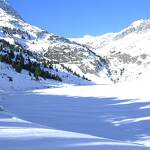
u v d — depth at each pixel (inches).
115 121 896.3
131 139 634.2
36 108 1343.5
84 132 721.6
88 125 827.4
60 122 880.9
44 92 2942.9
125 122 872.3
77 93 2519.7
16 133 369.4
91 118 970.7
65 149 302.8
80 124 845.2
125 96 1898.4
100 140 388.2
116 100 1672.0
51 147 302.8
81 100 1795.0
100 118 970.1
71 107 1376.7
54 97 2153.1
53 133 404.8
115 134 694.5
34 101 1803.6
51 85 5418.3
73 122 882.8
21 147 289.6
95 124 845.8
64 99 1925.4
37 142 320.2
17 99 1994.3
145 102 1456.7
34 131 403.2
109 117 987.9
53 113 1120.8
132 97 1793.8
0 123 470.3
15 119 569.3
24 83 4734.3
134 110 1165.7
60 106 1437.0
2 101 1764.3
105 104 1482.5
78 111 1197.1
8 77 4544.8
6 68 5231.3
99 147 332.2
